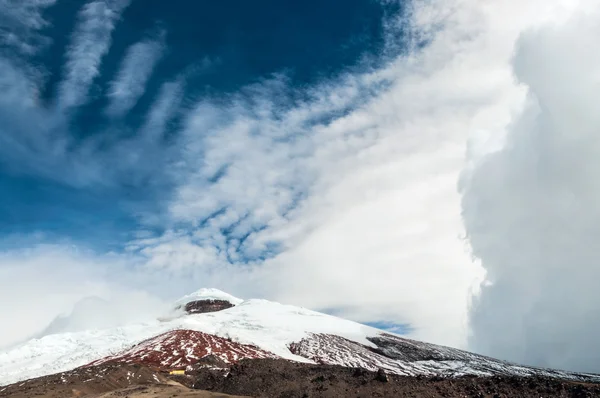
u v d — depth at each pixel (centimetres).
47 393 8038
